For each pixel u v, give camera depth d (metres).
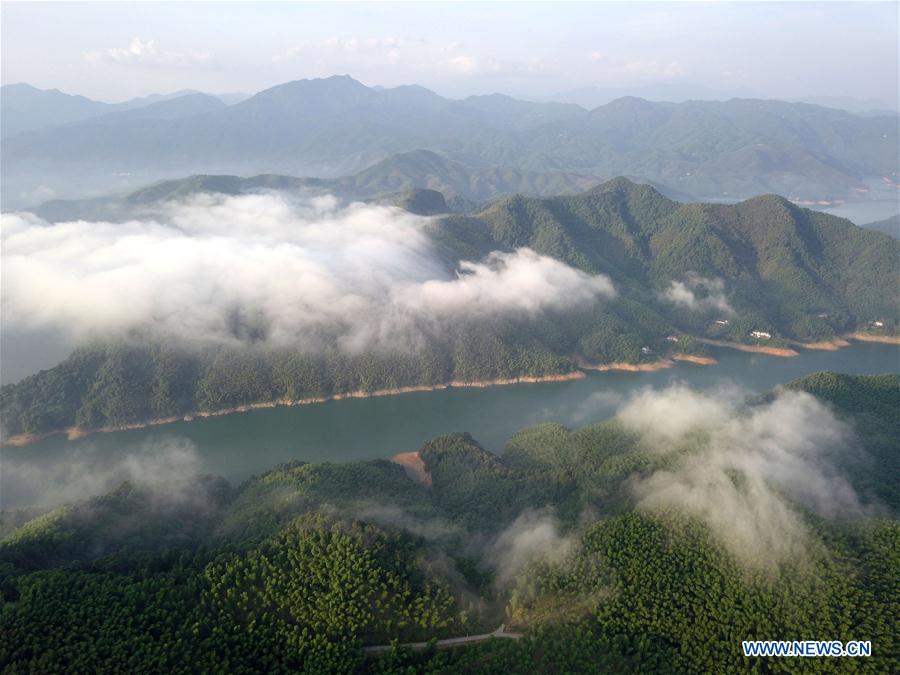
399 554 129.00
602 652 107.38
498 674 103.88
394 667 106.81
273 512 158.38
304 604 114.81
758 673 102.94
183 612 111.88
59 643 101.56
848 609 109.69
